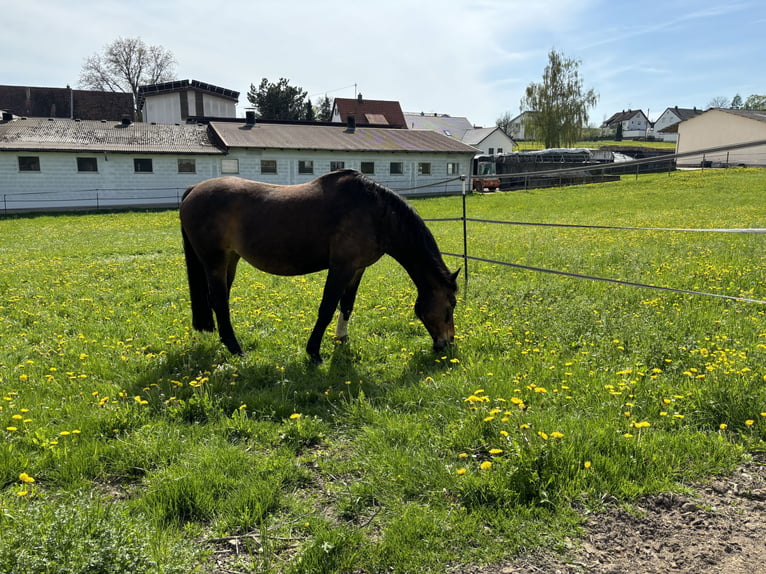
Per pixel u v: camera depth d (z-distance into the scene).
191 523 2.88
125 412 3.99
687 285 7.57
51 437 3.67
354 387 4.62
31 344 5.99
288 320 6.71
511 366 4.75
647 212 20.42
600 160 39.88
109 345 5.77
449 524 2.82
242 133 35.41
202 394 4.34
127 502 3.02
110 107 55.88
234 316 6.90
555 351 5.14
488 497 2.99
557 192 31.22
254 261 5.51
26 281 9.86
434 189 38.31
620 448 3.33
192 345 5.72
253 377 4.89
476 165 40.62
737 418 3.66
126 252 14.30
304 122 41.34
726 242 11.34
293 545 2.74
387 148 36.28
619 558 2.61
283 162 34.44
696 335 5.28
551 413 3.81
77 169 30.25
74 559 2.24
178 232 19.27
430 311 5.31
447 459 3.39
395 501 3.04
